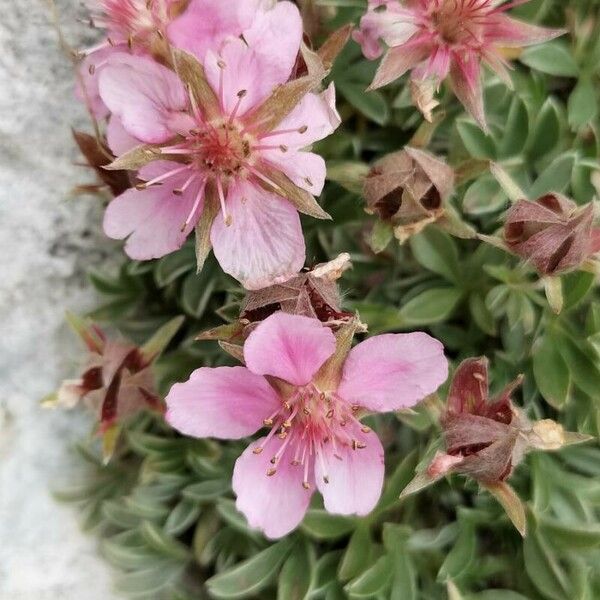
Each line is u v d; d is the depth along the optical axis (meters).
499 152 0.07
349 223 0.07
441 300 0.07
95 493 0.08
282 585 0.07
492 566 0.07
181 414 0.06
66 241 0.08
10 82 0.07
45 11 0.07
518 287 0.07
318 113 0.06
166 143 0.06
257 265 0.06
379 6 0.06
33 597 0.08
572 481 0.07
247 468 0.06
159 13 0.06
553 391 0.07
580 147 0.07
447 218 0.06
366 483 0.06
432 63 0.06
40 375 0.09
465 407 0.06
